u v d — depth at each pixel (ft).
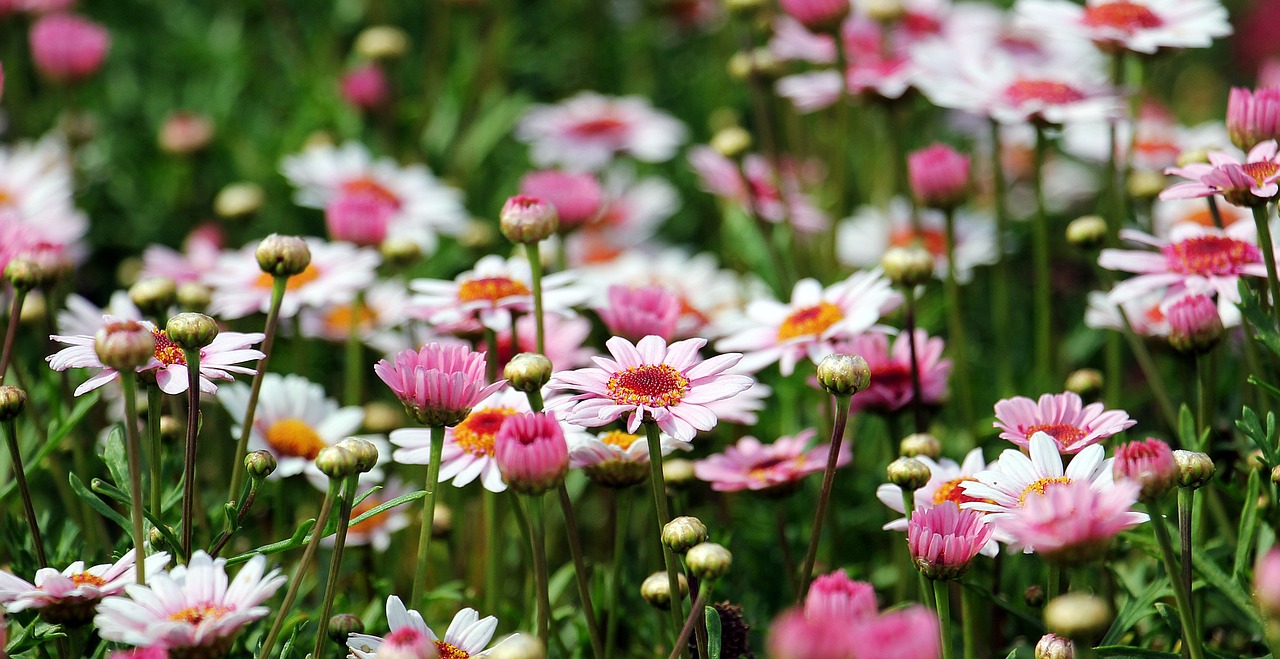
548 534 3.68
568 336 3.59
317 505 3.53
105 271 4.75
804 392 3.82
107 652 3.05
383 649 2.88
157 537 3.06
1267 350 3.35
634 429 3.01
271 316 3.18
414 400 3.01
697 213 5.16
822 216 4.24
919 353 3.45
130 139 5.06
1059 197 4.80
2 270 3.28
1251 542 3.20
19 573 3.26
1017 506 2.98
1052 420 3.15
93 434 3.59
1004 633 3.42
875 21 4.22
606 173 5.03
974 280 4.44
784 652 2.71
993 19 4.86
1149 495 2.92
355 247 3.87
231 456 3.81
